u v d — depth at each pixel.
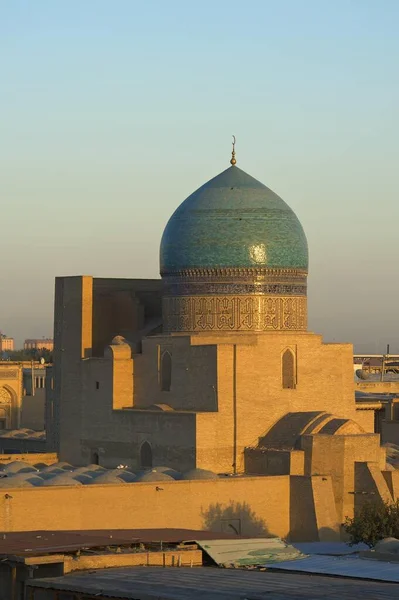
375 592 45.19
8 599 51.19
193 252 77.69
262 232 77.62
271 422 76.12
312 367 77.88
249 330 77.12
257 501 71.00
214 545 54.81
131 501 67.56
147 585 46.56
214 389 74.81
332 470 72.50
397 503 67.19
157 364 78.50
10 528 64.56
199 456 73.50
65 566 49.78
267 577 48.62
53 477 69.25
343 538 71.56
